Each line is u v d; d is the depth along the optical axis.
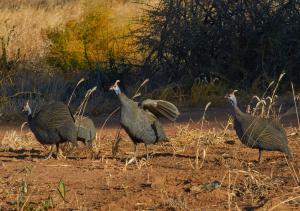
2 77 20.88
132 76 21.42
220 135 13.49
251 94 19.44
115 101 19.47
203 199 8.87
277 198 8.68
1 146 13.55
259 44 20.56
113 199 8.97
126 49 23.16
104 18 24.34
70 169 10.74
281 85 19.92
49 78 21.55
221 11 20.81
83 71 22.33
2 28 28.45
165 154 11.96
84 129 11.83
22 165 11.09
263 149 10.77
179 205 8.51
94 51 23.86
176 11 20.88
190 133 13.62
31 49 25.91
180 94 19.73
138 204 8.70
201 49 20.92
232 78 20.72
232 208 8.45
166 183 9.70
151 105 10.98
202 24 20.92
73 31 24.67
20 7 37.72
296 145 12.52
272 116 15.66
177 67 21.03
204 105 18.97
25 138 14.16
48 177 10.20
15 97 19.73
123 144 13.20
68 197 9.10
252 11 20.72
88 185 9.70
